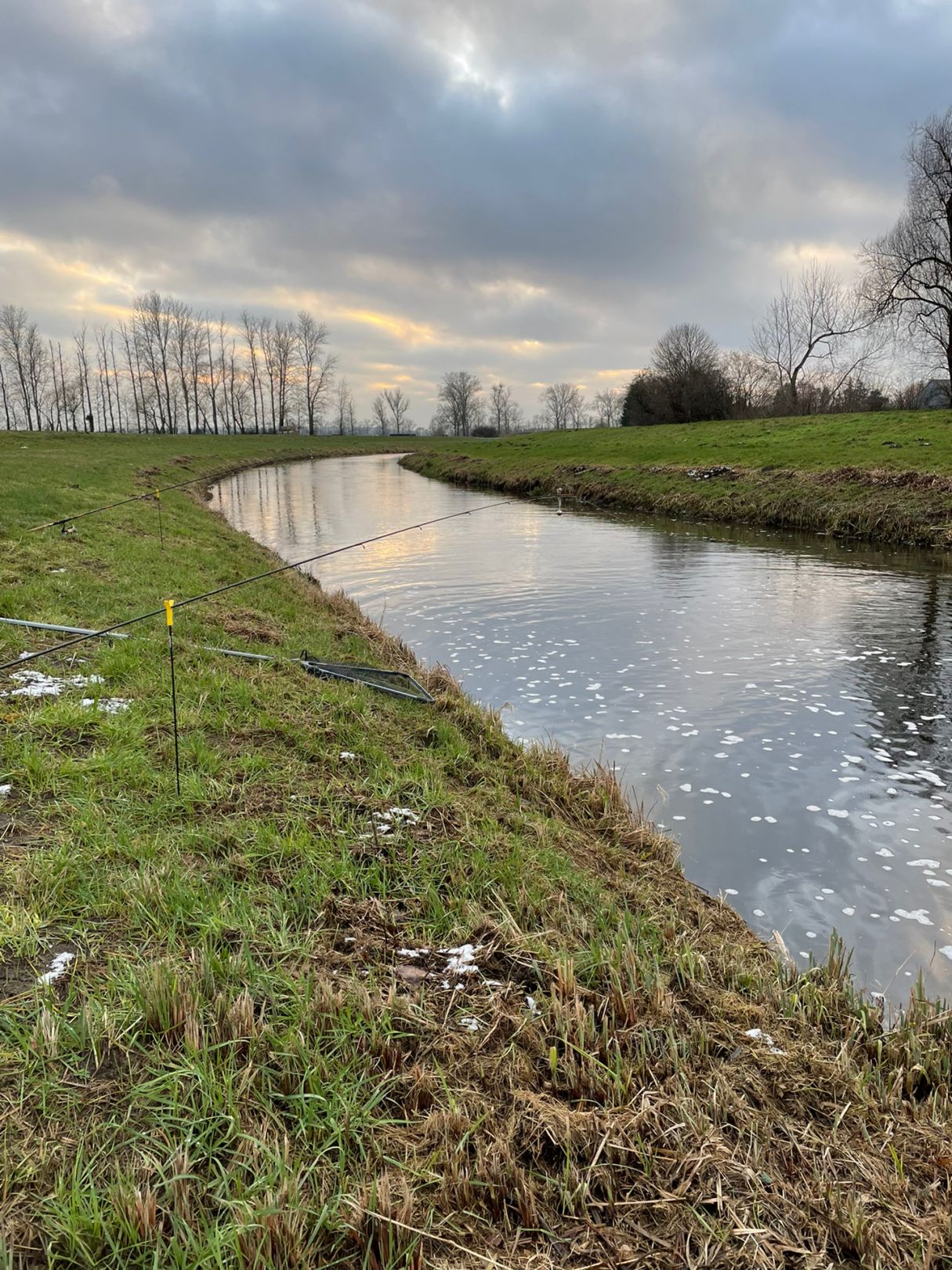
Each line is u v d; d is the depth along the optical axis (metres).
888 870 5.02
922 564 15.57
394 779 4.75
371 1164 2.16
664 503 25.86
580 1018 2.81
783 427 34.75
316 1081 2.40
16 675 5.65
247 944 3.01
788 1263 2.05
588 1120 2.38
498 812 4.78
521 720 7.68
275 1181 2.03
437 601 13.21
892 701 8.08
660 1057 2.75
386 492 34.19
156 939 2.98
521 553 18.16
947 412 31.62
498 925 3.37
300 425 99.50
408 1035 2.66
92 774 4.22
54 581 8.57
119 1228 1.87
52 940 2.92
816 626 11.10
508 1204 2.13
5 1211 1.89
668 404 55.62
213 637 7.60
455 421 118.50
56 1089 2.27
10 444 35.31
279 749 5.00
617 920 3.75
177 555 12.05
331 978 2.91
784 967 3.78
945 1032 3.24
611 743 7.08
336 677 7.16
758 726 7.46
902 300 37.09
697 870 5.02
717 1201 2.18
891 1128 2.57
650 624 11.44
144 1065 2.39
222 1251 1.83
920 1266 2.07
